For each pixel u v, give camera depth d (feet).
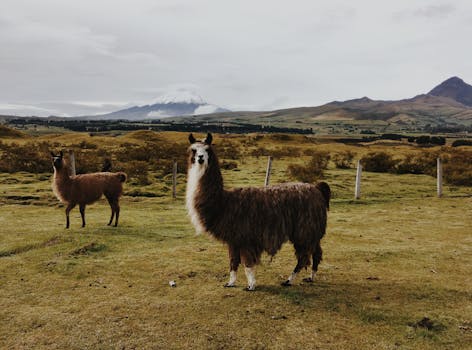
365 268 23.97
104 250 27.43
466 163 82.94
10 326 16.03
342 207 47.93
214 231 20.34
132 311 17.48
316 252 21.61
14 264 23.70
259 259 20.26
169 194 56.44
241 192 20.34
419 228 35.53
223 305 18.19
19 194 50.85
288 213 20.15
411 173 83.51
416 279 21.88
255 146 160.35
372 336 15.38
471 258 25.95
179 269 23.43
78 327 15.94
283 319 16.79
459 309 17.80
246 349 14.44
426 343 14.85
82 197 33.63
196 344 14.73
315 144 188.03
